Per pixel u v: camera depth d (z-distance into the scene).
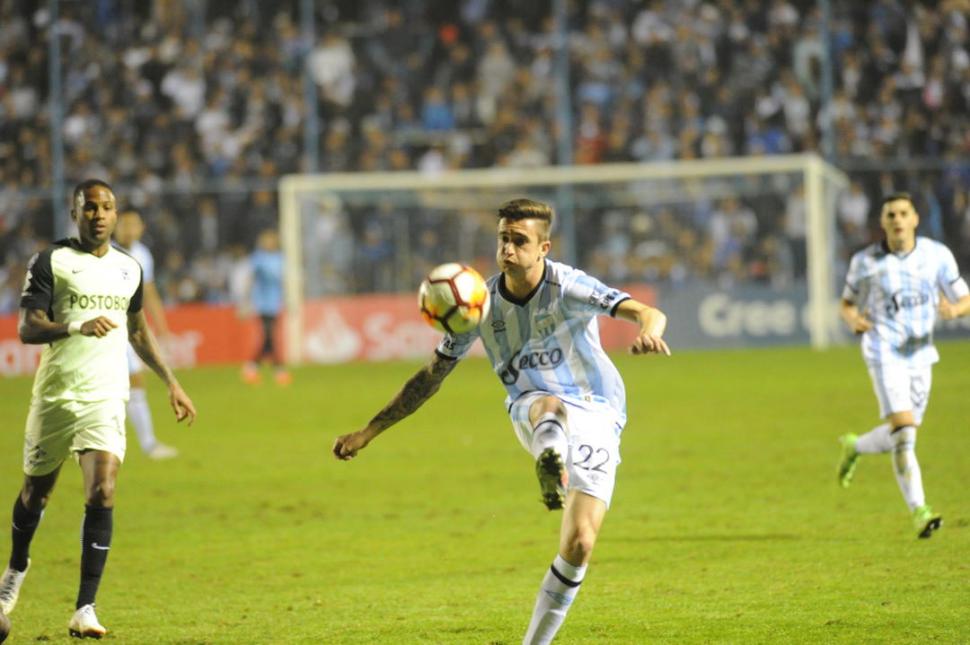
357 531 33.56
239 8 110.12
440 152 103.56
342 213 95.12
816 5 106.31
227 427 56.72
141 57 102.69
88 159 97.81
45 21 99.94
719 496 36.69
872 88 103.38
